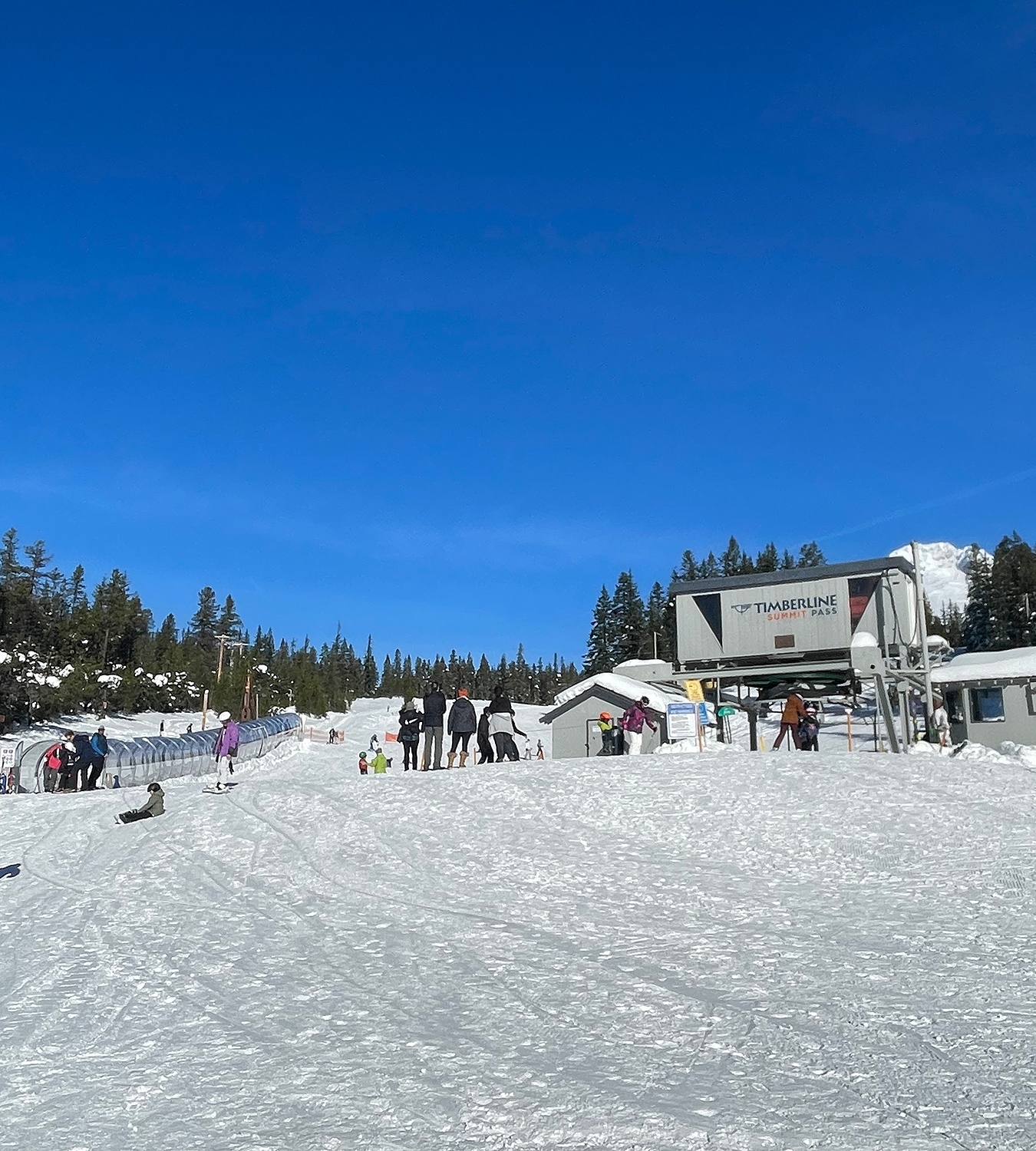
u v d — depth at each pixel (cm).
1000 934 920
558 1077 591
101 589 11025
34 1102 600
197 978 893
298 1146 509
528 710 11400
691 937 964
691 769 1977
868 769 1894
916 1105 527
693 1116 521
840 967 830
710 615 3177
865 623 2981
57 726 7650
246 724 6184
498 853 1444
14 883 1433
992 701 3278
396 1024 722
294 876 1365
